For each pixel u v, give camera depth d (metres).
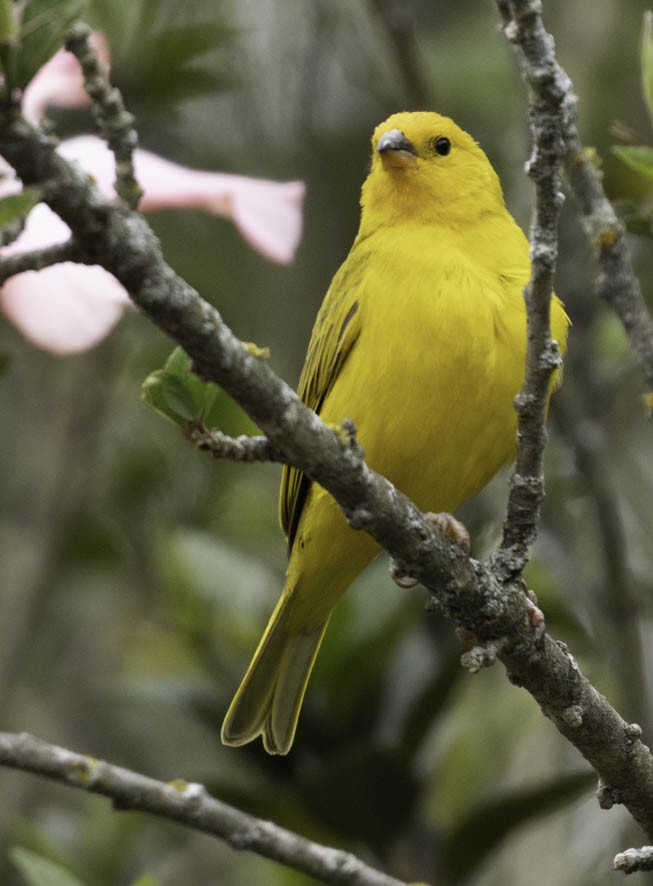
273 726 9.51
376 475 6.55
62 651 13.72
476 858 9.48
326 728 9.96
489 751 11.02
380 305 8.93
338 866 7.54
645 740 10.26
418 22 15.03
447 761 10.83
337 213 13.92
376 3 11.27
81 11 5.02
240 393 5.80
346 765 9.28
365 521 6.56
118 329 13.32
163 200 7.87
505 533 7.07
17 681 12.79
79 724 13.42
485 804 9.33
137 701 11.54
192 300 5.48
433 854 9.62
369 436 8.96
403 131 9.55
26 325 8.49
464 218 9.37
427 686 9.88
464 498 9.55
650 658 11.71
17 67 4.97
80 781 7.05
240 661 10.81
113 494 13.39
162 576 11.12
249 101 13.43
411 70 11.30
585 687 7.28
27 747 6.98
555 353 6.55
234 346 5.66
